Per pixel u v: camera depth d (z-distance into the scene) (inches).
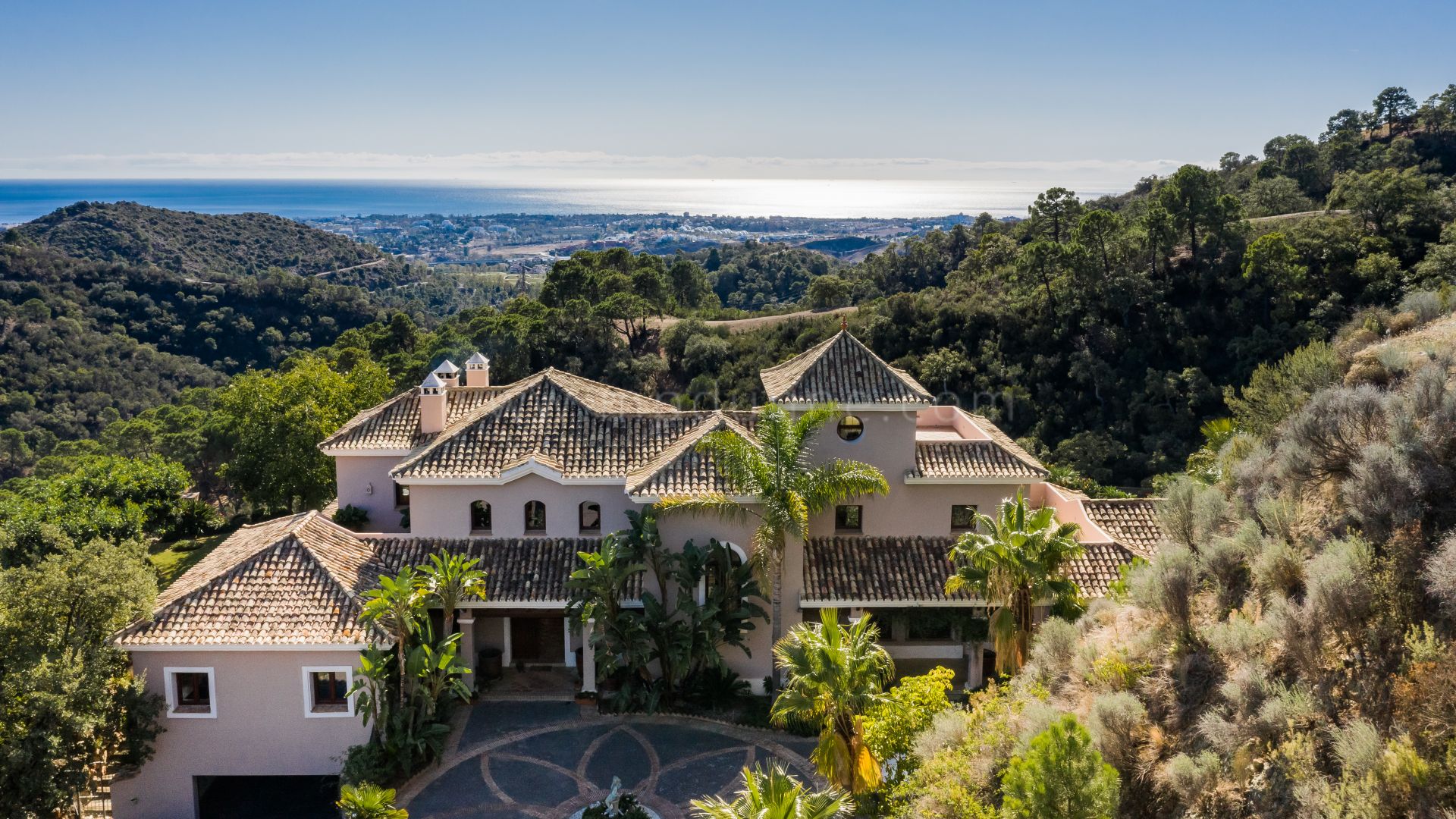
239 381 2234.3
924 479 1258.6
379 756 1015.6
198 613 1039.0
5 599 979.3
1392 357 1024.2
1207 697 722.8
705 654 1136.2
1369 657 644.1
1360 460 801.6
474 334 3592.5
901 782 829.8
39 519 1679.4
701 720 1154.0
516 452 1268.5
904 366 3009.4
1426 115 5044.3
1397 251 3011.8
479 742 1103.6
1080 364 2815.0
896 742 862.5
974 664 1202.6
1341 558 682.8
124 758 991.0
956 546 1036.5
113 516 1759.4
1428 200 3117.6
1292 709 632.4
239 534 1339.8
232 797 1087.0
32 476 3385.8
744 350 3491.6
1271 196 4431.6
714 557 1170.0
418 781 1030.4
